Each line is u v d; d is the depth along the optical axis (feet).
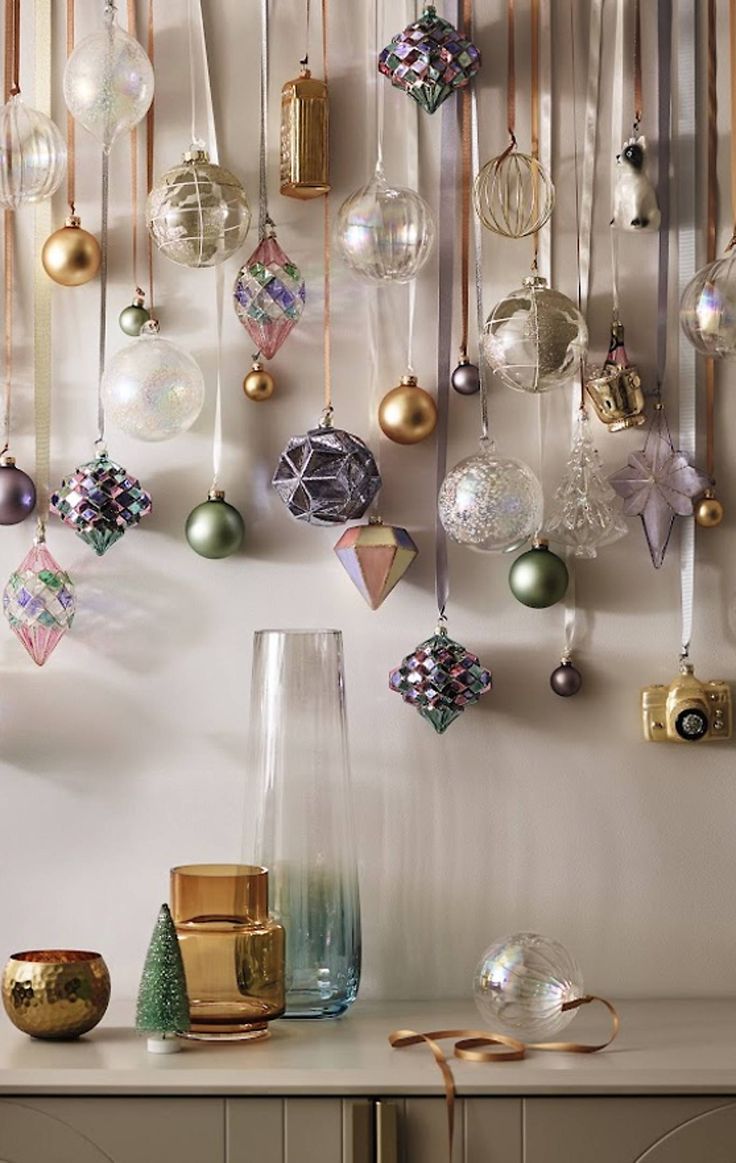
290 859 5.05
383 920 5.43
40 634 5.20
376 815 5.45
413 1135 4.40
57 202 5.54
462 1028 4.94
